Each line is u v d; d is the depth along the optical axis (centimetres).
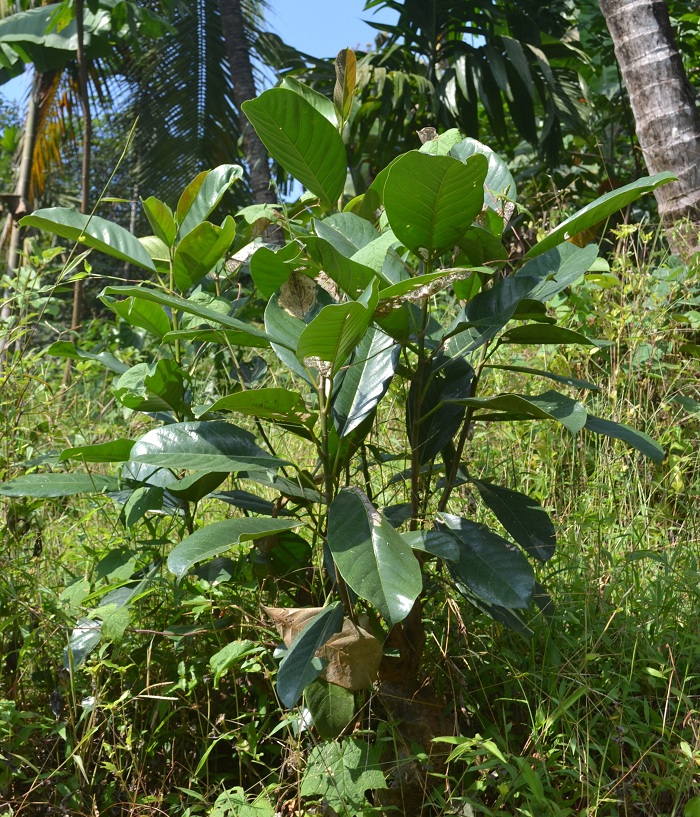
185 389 231
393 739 184
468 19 823
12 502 246
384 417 334
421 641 202
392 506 209
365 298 154
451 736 184
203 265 235
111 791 197
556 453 328
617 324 354
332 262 173
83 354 248
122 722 210
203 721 215
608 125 809
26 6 916
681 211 431
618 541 278
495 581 183
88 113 686
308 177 209
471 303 200
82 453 195
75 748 196
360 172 845
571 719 191
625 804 176
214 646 221
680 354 375
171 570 169
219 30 1065
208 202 242
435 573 224
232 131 1088
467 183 170
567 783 186
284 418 186
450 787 193
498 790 186
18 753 208
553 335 196
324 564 204
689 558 250
